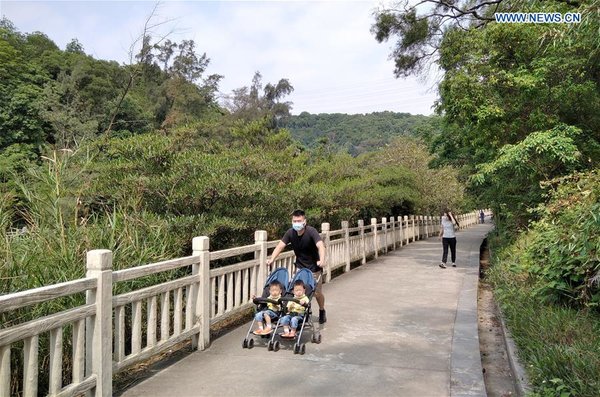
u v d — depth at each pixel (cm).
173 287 510
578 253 602
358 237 1359
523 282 780
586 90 1073
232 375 471
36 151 2839
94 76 3288
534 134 1046
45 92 2900
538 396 371
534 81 1069
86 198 732
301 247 645
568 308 606
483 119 1170
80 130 2334
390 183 2328
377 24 1780
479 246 2070
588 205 557
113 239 579
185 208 806
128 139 828
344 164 1858
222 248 866
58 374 353
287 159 1595
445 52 1407
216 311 680
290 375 470
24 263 465
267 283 595
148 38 1395
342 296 882
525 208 1323
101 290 394
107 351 401
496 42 1186
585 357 415
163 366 501
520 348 509
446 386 441
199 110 3959
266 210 897
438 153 2494
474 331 632
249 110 4803
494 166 1105
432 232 3178
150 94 3909
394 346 568
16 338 310
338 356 530
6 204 604
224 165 839
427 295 891
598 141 1176
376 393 424
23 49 3991
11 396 405
